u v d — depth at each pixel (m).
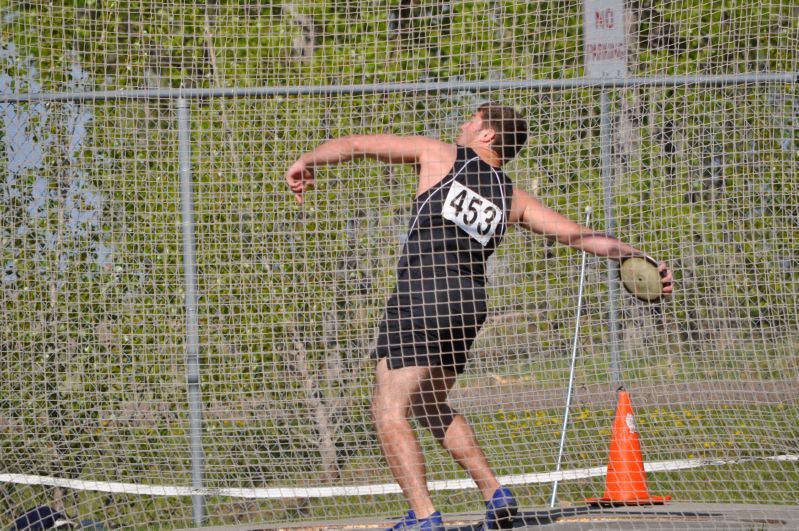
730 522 16.88
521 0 22.77
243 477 22.12
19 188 21.62
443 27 23.41
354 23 23.38
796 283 22.41
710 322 22.50
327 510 21.11
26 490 21.06
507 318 22.62
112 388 21.89
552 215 15.72
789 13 23.03
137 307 22.03
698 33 22.69
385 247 22.72
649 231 22.11
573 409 22.25
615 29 21.20
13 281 21.62
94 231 21.91
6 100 20.75
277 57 23.31
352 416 22.73
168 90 21.19
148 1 23.33
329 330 22.80
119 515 20.72
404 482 15.06
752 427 21.28
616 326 21.89
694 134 22.34
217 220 22.31
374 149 15.83
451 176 15.59
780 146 22.30
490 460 21.44
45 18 22.55
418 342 15.23
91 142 21.80
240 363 22.30
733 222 22.50
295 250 22.59
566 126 22.20
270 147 22.42
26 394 21.64
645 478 19.61
